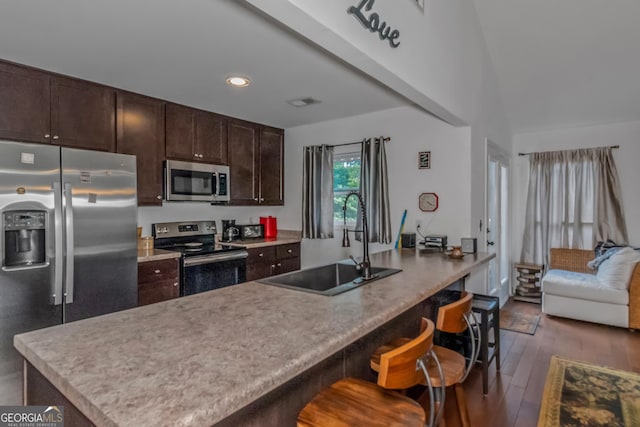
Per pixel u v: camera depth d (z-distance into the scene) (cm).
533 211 486
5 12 184
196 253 327
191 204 396
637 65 355
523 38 360
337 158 420
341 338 115
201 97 327
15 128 247
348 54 177
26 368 119
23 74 251
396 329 200
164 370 92
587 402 233
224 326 125
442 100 264
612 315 370
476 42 344
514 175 504
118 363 96
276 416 125
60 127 268
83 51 231
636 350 315
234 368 93
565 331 363
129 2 177
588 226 454
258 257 385
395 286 186
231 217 433
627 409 225
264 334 117
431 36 247
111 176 261
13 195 217
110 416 72
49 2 176
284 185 461
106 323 128
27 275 222
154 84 293
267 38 216
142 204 317
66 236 236
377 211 371
